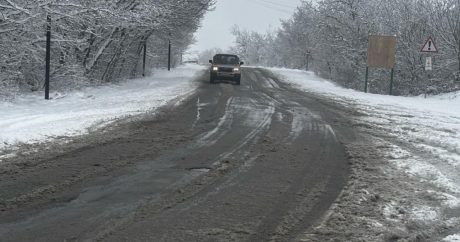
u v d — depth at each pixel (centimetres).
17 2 1664
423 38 2827
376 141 1052
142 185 684
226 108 1597
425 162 844
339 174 758
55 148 918
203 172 761
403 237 500
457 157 874
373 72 3105
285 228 522
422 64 2798
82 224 529
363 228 523
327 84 3225
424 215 565
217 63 2859
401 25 2947
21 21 1622
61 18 1841
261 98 1986
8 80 1725
